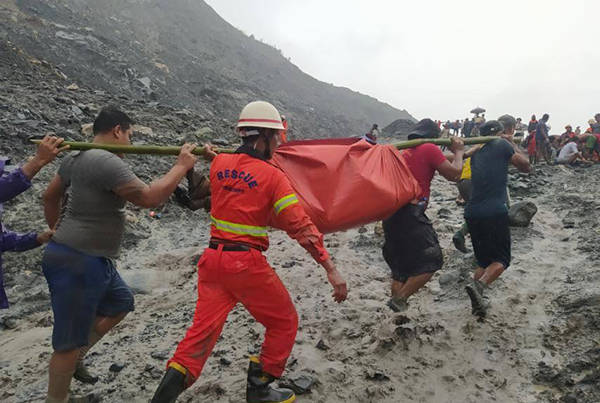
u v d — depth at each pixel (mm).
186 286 5234
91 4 56250
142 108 13289
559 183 9500
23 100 10203
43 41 26734
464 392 3365
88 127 9430
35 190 6777
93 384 3473
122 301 3055
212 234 2770
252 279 2656
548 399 3264
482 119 19500
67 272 2646
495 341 3895
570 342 3820
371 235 6480
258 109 2795
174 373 2504
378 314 4328
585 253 5422
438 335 3980
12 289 5168
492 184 4137
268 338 2836
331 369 3525
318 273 5301
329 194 3236
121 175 2652
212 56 62688
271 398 2963
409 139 4215
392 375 3512
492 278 4180
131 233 6484
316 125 52625
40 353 4004
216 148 3018
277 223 2895
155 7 68938
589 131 13492
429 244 3805
